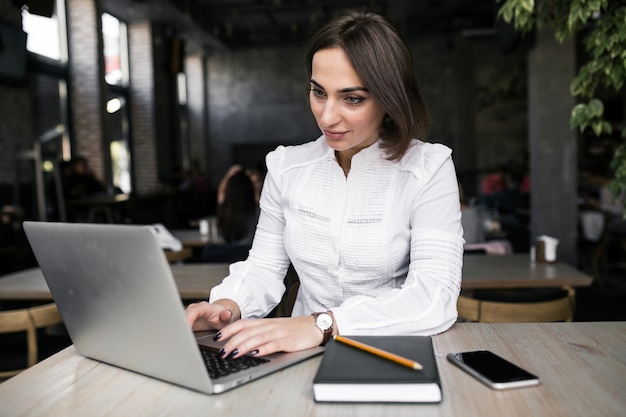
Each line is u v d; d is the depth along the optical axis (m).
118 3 10.75
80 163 8.31
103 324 0.98
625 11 2.14
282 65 15.45
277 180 1.41
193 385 0.89
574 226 5.36
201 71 15.54
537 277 2.75
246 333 1.03
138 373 0.98
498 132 14.30
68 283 0.99
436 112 14.73
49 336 2.74
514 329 1.18
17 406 0.86
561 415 0.78
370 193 1.29
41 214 7.07
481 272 2.90
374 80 1.12
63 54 9.56
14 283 2.88
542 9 2.58
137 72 12.16
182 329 0.84
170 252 3.62
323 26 1.17
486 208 6.30
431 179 1.24
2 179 7.50
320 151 1.38
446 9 12.69
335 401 0.84
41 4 6.82
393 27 1.17
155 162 12.23
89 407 0.85
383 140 1.29
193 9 12.30
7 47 7.50
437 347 1.07
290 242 1.37
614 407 0.80
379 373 0.86
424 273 1.19
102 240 0.87
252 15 13.27
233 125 15.75
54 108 9.25
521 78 14.12
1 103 7.55
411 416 0.79
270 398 0.86
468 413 0.79
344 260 1.31
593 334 1.13
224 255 3.28
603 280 5.88
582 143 12.20
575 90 2.53
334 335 1.07
